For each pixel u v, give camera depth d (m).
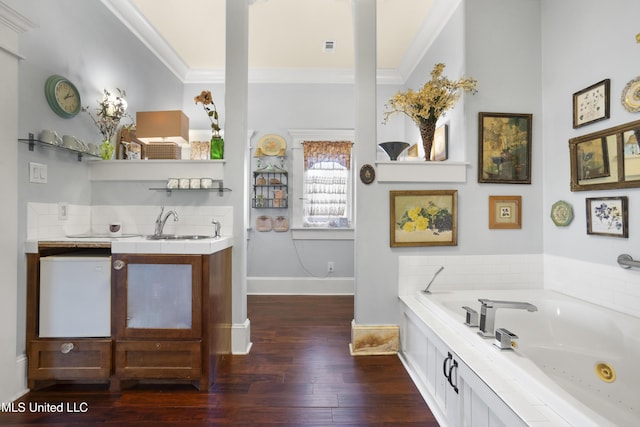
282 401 1.84
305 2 3.04
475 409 1.39
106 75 2.82
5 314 1.81
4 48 1.77
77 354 1.93
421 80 3.79
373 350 2.46
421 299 2.28
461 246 2.52
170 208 2.53
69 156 2.30
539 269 2.53
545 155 2.51
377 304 2.50
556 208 2.38
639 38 1.76
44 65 2.11
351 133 4.38
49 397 1.87
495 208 2.52
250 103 4.39
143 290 1.95
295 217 4.33
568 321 2.07
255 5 3.08
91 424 1.64
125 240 2.01
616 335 1.77
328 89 4.42
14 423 1.64
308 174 4.37
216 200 2.51
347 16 3.25
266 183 4.27
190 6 3.11
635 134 1.79
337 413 1.73
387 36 3.57
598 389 1.75
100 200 2.52
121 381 1.95
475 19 2.53
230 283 2.46
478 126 2.51
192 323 1.94
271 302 3.88
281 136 4.37
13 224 1.85
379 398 1.87
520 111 2.54
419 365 2.09
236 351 2.46
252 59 4.10
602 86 1.99
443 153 2.96
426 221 2.49
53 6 2.19
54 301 1.93
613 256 1.96
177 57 4.05
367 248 2.50
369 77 2.49
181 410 1.75
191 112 4.47
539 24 2.55
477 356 1.48
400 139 4.43
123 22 3.09
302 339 2.73
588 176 2.10
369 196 2.49
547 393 1.12
